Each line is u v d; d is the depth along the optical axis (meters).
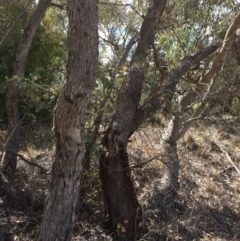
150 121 5.34
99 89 4.86
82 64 3.26
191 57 5.57
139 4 8.09
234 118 6.70
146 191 5.76
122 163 4.83
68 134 3.48
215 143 7.86
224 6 6.71
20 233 4.82
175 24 6.75
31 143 6.48
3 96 8.75
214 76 5.52
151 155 6.02
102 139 4.90
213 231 5.42
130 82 5.01
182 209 5.70
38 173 5.98
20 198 5.35
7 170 5.74
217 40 6.25
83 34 3.23
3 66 8.38
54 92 4.64
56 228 3.69
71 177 3.66
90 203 5.34
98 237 4.82
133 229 4.85
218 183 6.73
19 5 8.13
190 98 5.80
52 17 9.73
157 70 5.70
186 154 7.33
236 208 6.02
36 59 9.20
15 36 8.52
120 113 4.88
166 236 4.96
